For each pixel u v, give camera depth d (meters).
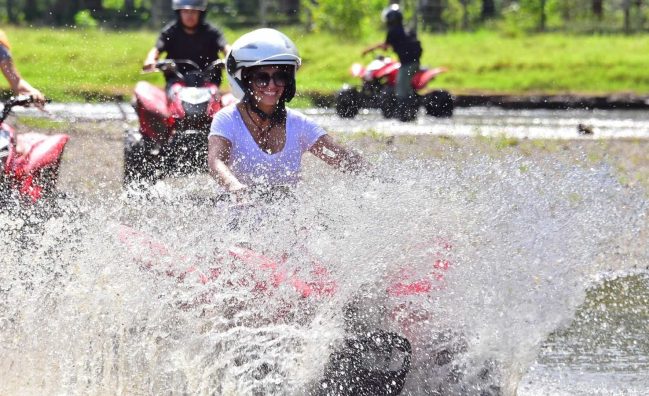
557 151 19.11
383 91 27.19
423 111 29.58
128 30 43.53
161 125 16.36
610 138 21.67
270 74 9.14
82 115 23.81
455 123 25.38
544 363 9.27
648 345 9.63
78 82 28.58
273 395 7.91
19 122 22.45
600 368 9.16
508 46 45.44
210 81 16.88
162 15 47.91
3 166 11.86
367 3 48.66
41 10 50.44
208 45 17.83
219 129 9.31
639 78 36.97
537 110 31.34
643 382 8.80
